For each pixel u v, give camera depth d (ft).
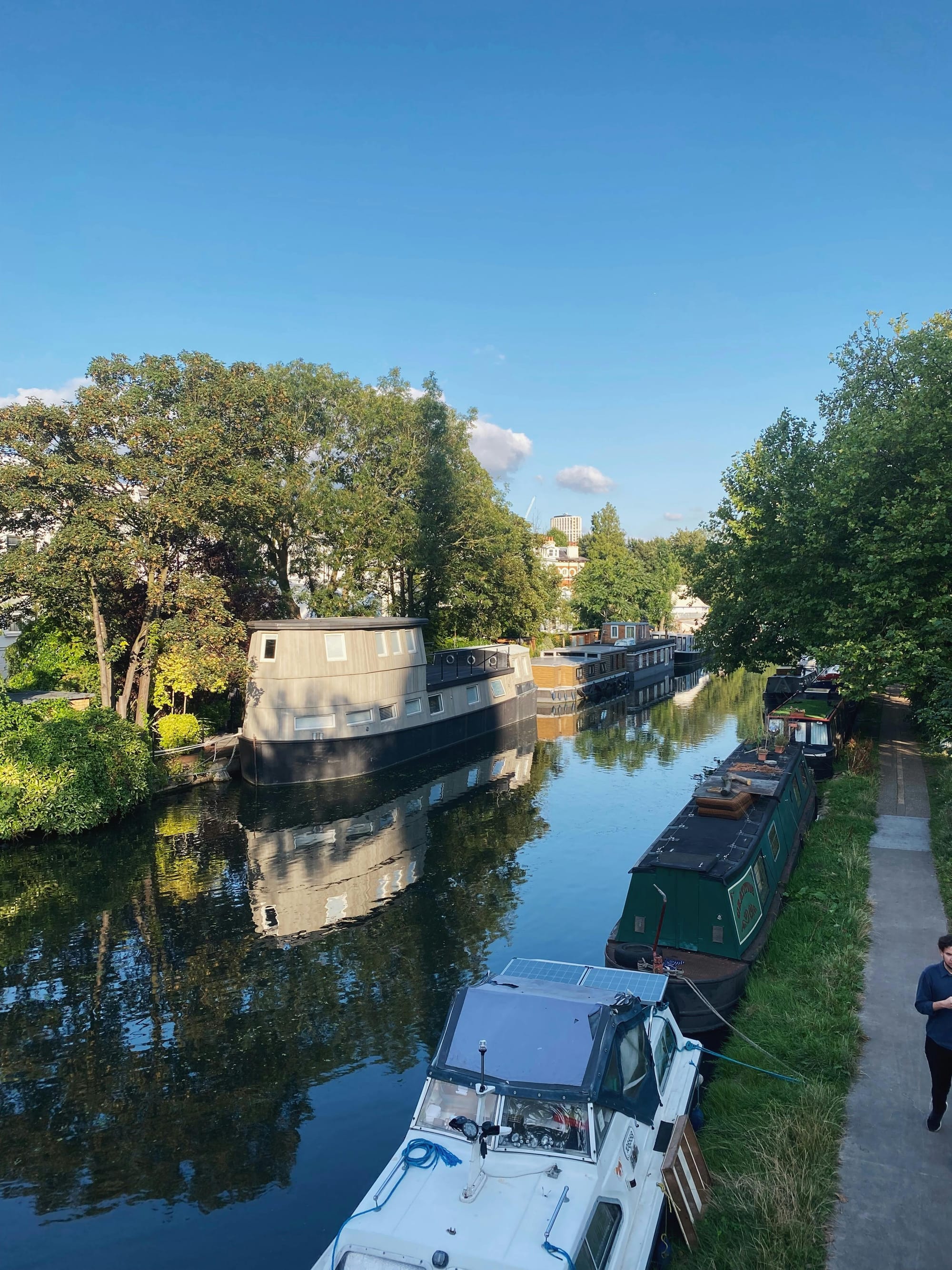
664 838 46.70
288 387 130.41
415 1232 19.12
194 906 60.59
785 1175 24.48
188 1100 37.40
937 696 57.31
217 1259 28.09
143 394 85.56
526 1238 18.72
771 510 87.30
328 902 61.00
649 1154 23.88
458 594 155.94
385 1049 41.37
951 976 25.58
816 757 79.30
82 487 83.10
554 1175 20.43
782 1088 30.17
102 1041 42.50
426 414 143.64
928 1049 25.76
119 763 82.12
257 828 79.82
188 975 49.75
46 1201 31.22
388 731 104.88
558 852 72.43
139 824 80.79
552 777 102.53
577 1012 23.95
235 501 89.35
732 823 48.55
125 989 48.19
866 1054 31.53
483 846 74.49
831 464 79.61
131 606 105.19
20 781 73.87
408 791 94.53
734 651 106.01
